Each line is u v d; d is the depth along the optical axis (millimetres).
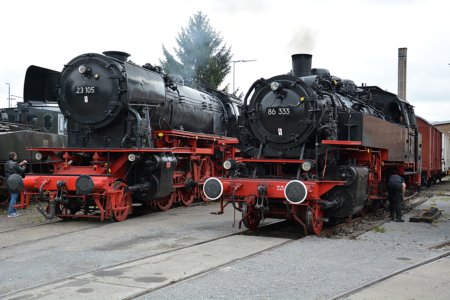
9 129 15031
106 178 10875
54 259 7465
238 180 9641
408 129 15047
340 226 10547
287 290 5785
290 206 9867
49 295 5590
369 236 9555
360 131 10250
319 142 10266
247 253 7789
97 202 11008
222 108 18172
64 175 11047
